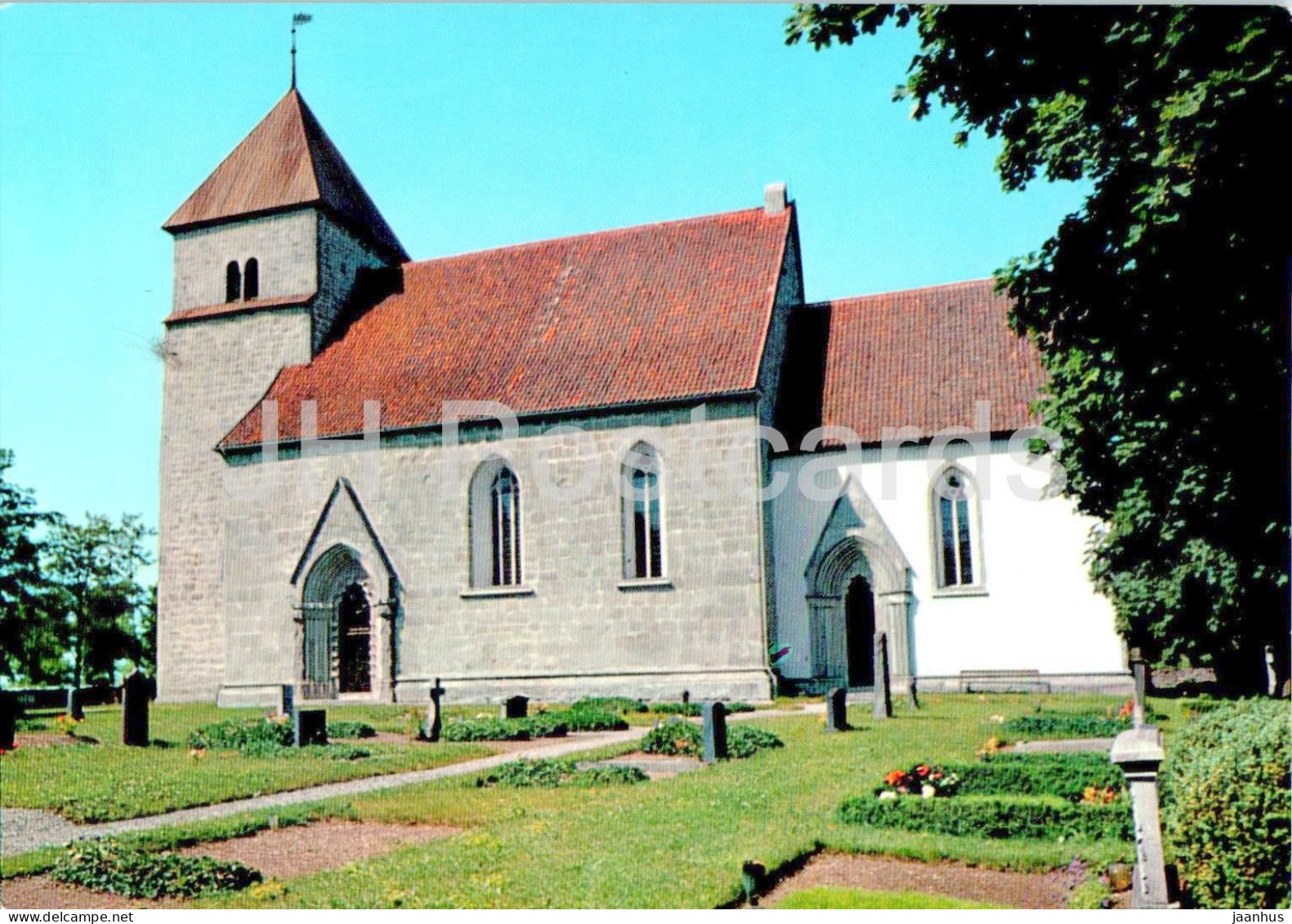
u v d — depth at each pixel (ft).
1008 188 65.16
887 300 154.40
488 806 62.85
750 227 153.69
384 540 146.00
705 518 132.67
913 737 87.86
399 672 143.43
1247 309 58.80
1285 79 48.06
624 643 134.31
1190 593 94.48
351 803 64.49
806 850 48.44
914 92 61.87
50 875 49.26
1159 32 52.70
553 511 139.13
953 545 134.72
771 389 141.79
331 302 164.96
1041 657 128.98
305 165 166.30
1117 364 66.69
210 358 164.04
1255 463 66.69
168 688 157.99
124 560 226.17
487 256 167.22
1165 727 87.10
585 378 140.87
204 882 47.06
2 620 194.59
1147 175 56.29
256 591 151.74
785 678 135.33
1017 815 50.80
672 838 51.11
